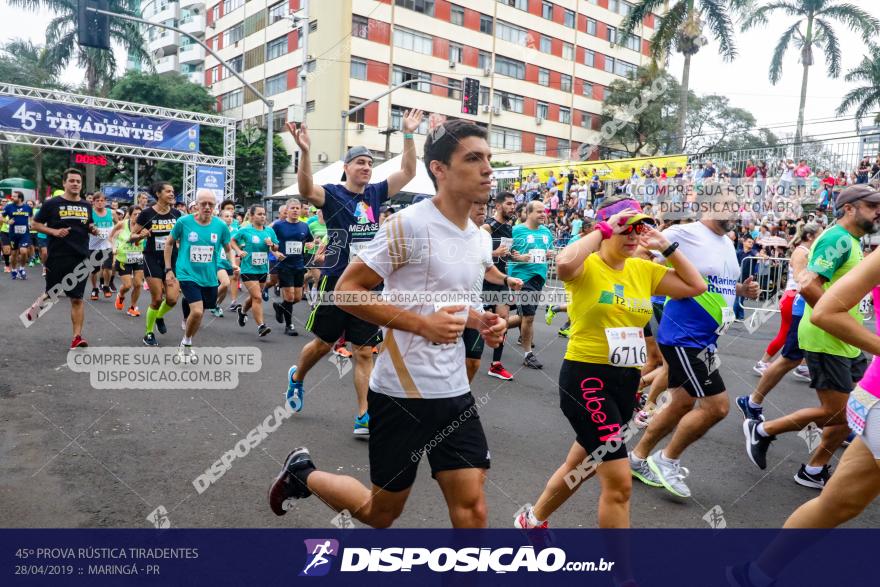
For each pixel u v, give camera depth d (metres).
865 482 2.15
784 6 22.45
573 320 2.74
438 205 2.18
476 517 2.13
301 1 29.88
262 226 8.62
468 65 31.84
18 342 6.84
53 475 3.46
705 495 3.63
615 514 2.46
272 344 7.63
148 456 3.79
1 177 36.00
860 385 2.19
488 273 3.52
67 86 27.91
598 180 16.98
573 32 33.28
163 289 7.32
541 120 33.44
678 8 19.36
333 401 5.25
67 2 25.41
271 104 18.33
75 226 6.46
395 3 30.14
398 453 2.16
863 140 13.82
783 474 4.02
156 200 7.18
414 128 4.80
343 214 4.54
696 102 25.62
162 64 48.72
